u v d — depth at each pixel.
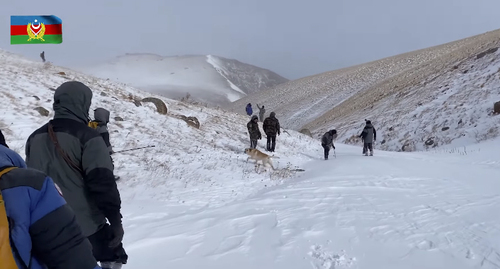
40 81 15.91
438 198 8.38
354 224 6.21
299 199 8.02
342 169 12.51
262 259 4.68
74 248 1.85
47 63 22.34
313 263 4.61
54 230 1.79
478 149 19.55
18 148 8.84
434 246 5.29
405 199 8.23
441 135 26.17
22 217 1.68
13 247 1.62
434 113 29.62
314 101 63.12
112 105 15.47
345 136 35.88
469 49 43.19
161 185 8.98
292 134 24.55
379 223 6.32
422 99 33.69
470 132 24.30
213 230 5.71
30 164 2.91
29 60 24.78
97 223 3.05
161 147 12.75
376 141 31.34
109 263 3.23
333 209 7.18
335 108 52.31
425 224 6.33
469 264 4.71
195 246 5.05
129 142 12.21
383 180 10.64
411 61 62.06
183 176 10.13
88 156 2.88
